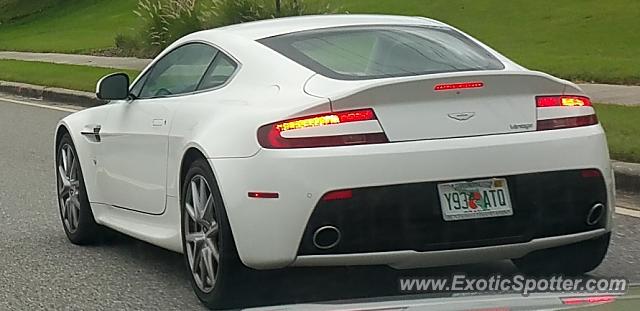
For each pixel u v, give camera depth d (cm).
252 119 529
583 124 543
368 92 506
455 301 321
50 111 1756
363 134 506
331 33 602
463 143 512
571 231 534
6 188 1015
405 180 503
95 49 2758
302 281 567
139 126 652
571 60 1795
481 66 577
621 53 1894
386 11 2811
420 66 566
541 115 534
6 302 613
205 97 600
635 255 670
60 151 773
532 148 522
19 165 1170
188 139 579
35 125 1566
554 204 525
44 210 897
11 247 757
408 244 505
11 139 1407
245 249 520
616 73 1585
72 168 758
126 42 2627
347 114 509
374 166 501
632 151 949
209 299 563
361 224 500
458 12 2667
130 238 775
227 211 527
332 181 500
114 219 705
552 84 538
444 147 509
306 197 500
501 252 525
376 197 500
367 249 504
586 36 2148
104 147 702
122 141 673
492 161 514
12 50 3041
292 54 577
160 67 675
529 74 528
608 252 679
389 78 525
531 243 525
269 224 509
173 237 612
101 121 710
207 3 2394
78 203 746
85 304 604
